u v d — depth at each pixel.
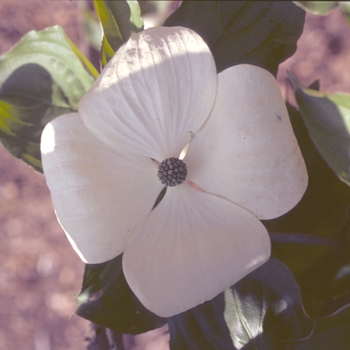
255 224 0.27
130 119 0.26
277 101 0.26
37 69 0.30
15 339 0.68
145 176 0.28
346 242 0.29
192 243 0.28
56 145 0.26
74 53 0.30
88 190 0.26
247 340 0.29
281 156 0.26
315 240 0.30
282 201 0.27
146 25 0.34
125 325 0.30
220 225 0.28
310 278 0.31
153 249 0.28
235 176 0.27
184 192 0.28
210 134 0.27
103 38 0.27
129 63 0.26
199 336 0.29
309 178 0.31
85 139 0.27
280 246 0.31
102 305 0.30
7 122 0.30
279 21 0.28
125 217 0.28
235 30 0.28
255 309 0.29
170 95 0.26
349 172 0.26
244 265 0.27
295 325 0.29
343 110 0.26
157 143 0.27
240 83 0.26
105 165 0.27
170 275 0.27
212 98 0.27
